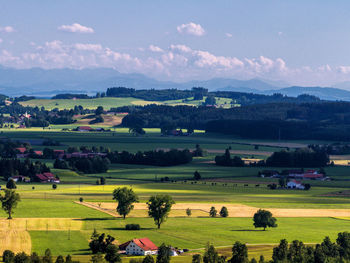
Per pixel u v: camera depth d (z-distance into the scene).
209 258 195.50
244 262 196.00
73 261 189.50
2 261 193.00
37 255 194.00
